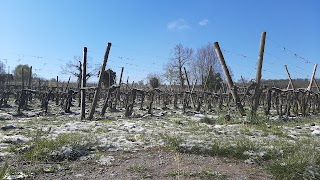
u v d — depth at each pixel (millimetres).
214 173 6086
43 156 6969
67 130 11180
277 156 7199
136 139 9055
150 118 17109
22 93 22359
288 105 20688
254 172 6367
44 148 7254
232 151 7551
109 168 6465
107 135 9719
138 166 6520
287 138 10086
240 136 9875
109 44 16828
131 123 13367
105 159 7027
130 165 6672
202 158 7375
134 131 10898
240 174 6211
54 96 31188
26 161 6715
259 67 15180
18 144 7949
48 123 13844
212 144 8016
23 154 7172
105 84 33344
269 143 8523
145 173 6125
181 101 34344
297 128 12898
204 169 6418
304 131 12031
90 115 16562
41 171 6078
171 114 20203
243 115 15305
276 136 10406
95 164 6727
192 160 7160
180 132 10695
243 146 7742
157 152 7789
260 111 22547
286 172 5934
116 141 8750
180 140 8391
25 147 7562
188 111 23125
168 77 50312
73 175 5977
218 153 7629
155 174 6094
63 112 21000
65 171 6211
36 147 7277
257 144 8086
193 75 51750
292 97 21312
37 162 6676
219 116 15336
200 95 26234
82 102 16766
